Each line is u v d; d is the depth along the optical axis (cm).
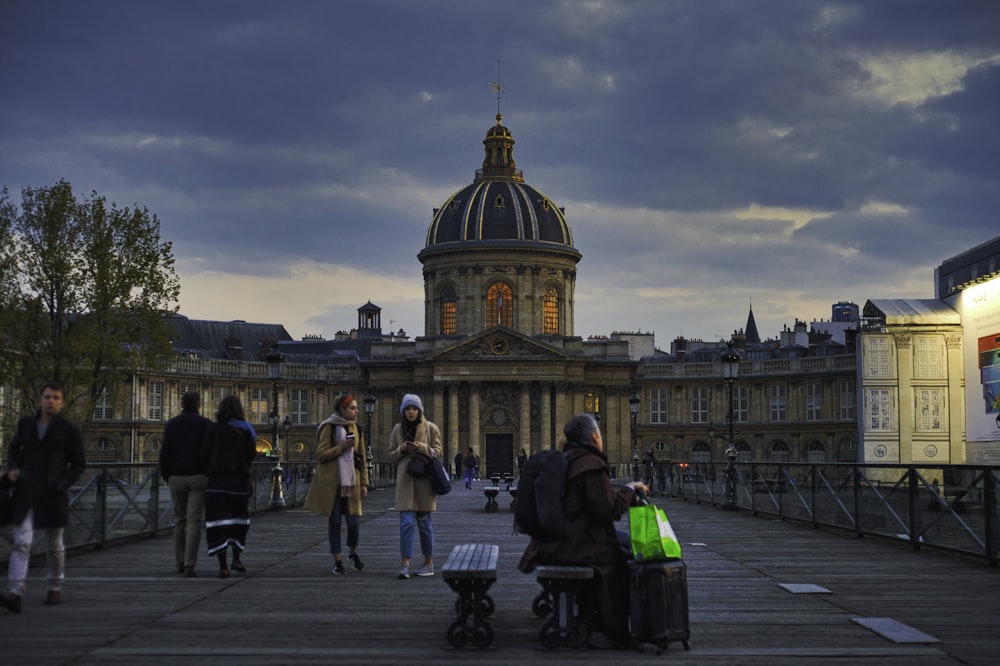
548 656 808
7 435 3422
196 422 1234
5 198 3481
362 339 8512
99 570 1279
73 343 3384
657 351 9175
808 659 798
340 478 1259
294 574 1249
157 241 3612
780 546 1630
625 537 897
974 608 1019
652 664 780
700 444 6894
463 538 1789
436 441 1238
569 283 7269
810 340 7631
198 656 799
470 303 7081
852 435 6262
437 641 857
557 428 6556
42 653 806
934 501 1504
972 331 3656
